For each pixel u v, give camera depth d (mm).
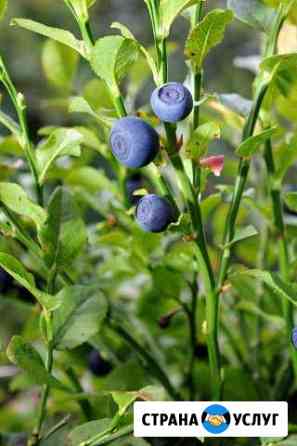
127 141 195
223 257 215
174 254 257
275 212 237
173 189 280
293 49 246
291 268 238
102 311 219
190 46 208
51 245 219
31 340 282
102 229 274
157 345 279
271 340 276
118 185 285
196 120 216
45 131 266
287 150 230
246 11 227
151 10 203
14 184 216
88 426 209
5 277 253
